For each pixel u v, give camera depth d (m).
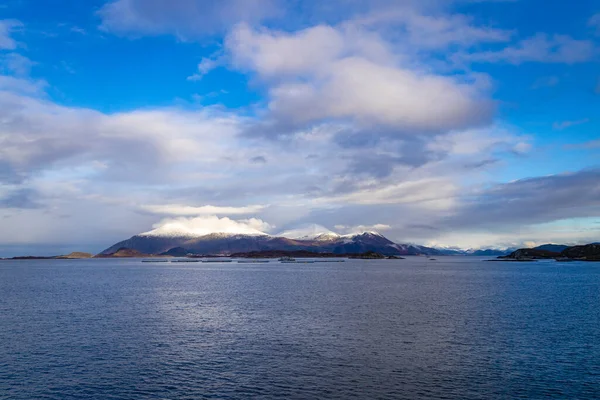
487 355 41.81
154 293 101.19
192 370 37.56
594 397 31.55
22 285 130.12
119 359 40.84
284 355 42.00
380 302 80.94
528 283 130.75
